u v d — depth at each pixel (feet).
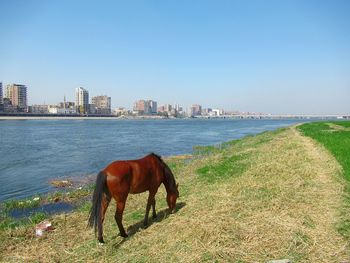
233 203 33.50
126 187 28.02
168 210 35.45
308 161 55.77
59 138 173.37
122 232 28.81
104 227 32.30
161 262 23.84
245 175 48.16
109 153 109.09
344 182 41.52
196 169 62.08
